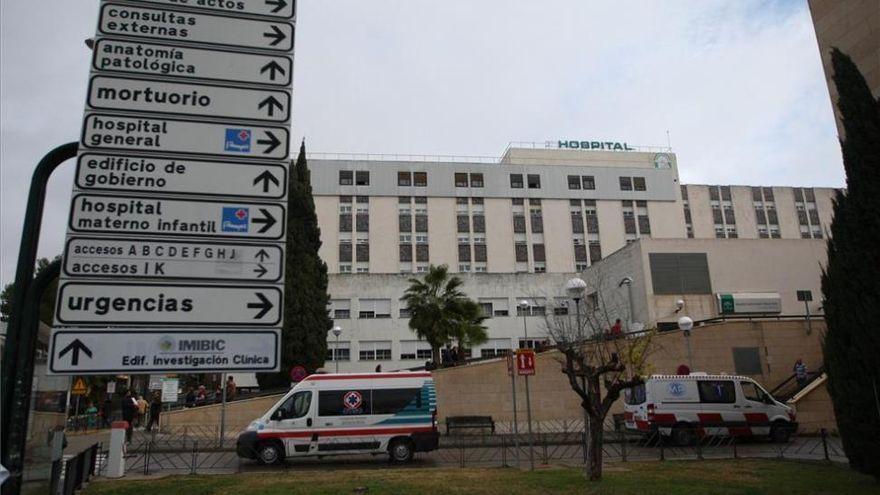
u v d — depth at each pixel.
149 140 3.80
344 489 11.24
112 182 3.66
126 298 3.49
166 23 4.04
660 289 36.97
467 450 20.02
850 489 10.45
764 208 80.38
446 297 31.61
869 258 10.62
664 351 27.61
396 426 16.88
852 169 11.09
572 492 10.68
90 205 3.59
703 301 36.91
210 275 3.65
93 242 3.53
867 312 10.54
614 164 71.62
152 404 25.47
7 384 3.12
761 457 16.11
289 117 4.08
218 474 14.45
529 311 49.34
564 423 24.48
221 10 4.16
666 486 11.12
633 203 68.31
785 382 27.31
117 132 3.76
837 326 11.10
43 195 3.53
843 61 11.65
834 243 11.33
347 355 47.09
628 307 38.78
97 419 29.14
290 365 30.78
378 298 48.31
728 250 37.84
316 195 63.44
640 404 20.75
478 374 27.31
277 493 10.98
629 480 12.00
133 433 24.52
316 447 16.56
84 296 3.42
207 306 3.60
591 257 66.00
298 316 31.45
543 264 65.06
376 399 17.05
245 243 3.76
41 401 6.82
